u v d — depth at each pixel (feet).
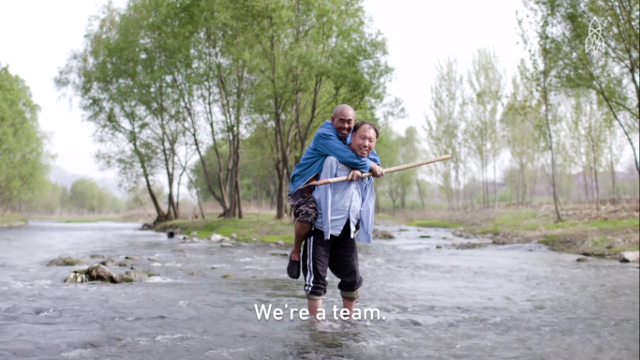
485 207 143.13
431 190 230.07
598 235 52.16
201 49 81.20
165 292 17.01
